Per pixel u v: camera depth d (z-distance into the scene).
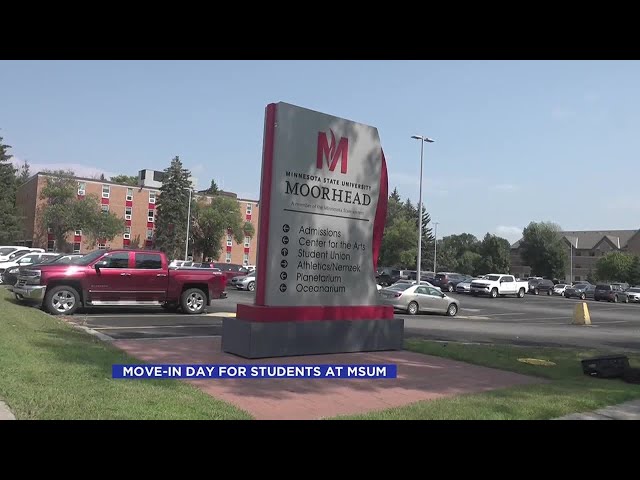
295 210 9.98
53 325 11.46
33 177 65.44
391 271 52.22
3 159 66.62
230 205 72.25
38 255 26.30
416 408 6.26
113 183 71.62
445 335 15.53
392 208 96.56
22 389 5.84
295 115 9.99
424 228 104.06
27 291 14.30
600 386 8.25
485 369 9.51
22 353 7.82
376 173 11.26
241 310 9.69
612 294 51.19
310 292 10.18
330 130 10.51
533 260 93.31
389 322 11.02
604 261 87.94
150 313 16.36
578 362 10.76
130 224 72.75
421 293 23.97
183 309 16.31
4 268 26.20
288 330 9.56
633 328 22.70
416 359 10.13
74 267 14.78
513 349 12.18
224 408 5.86
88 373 6.96
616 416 6.38
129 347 9.66
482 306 33.31
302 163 10.08
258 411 5.97
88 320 13.81
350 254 10.80
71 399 5.61
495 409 6.32
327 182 10.45
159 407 5.62
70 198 60.84
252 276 35.69
